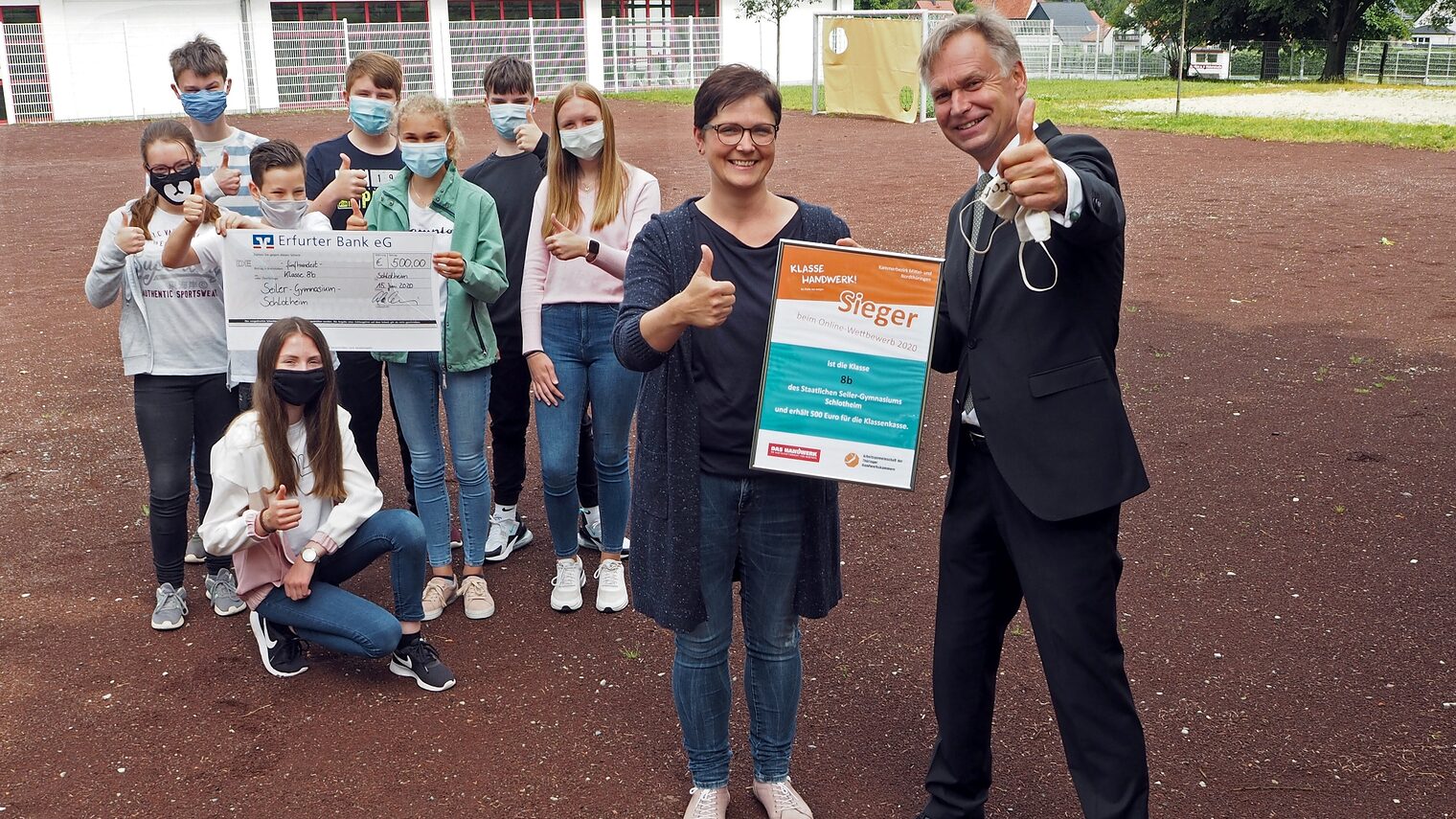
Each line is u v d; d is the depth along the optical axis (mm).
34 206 16219
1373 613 4535
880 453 2982
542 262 4590
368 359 4996
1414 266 10977
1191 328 8969
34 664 4320
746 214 3133
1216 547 5168
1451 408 6969
